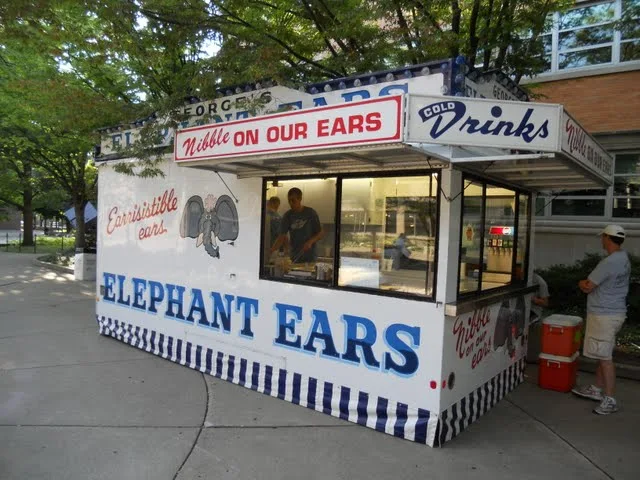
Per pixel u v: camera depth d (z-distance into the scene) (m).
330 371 4.52
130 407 4.59
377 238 4.25
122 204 6.88
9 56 9.77
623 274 4.71
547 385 5.35
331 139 3.47
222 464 3.58
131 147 5.89
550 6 6.41
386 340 4.15
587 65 10.12
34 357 6.14
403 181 4.10
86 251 14.62
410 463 3.64
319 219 4.66
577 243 10.17
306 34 7.34
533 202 5.76
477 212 4.39
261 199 5.08
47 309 9.40
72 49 8.91
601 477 3.49
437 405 3.87
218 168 4.95
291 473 3.47
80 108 6.40
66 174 18.53
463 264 4.14
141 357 6.22
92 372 5.59
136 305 6.64
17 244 29.14
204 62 6.04
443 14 6.79
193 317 5.81
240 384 5.25
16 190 25.28
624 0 9.66
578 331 5.44
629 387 5.43
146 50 6.54
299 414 4.52
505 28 6.29
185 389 5.11
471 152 3.91
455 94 3.90
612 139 9.73
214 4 6.49
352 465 3.60
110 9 5.73
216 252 5.54
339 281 4.50
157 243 6.29
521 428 4.32
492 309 4.76
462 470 3.55
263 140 3.91
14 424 4.16
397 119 3.15
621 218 9.81
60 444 3.82
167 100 5.67
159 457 3.66
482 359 4.58
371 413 4.23
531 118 3.31
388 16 6.03
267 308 5.03
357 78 4.41
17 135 15.26
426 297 3.94
